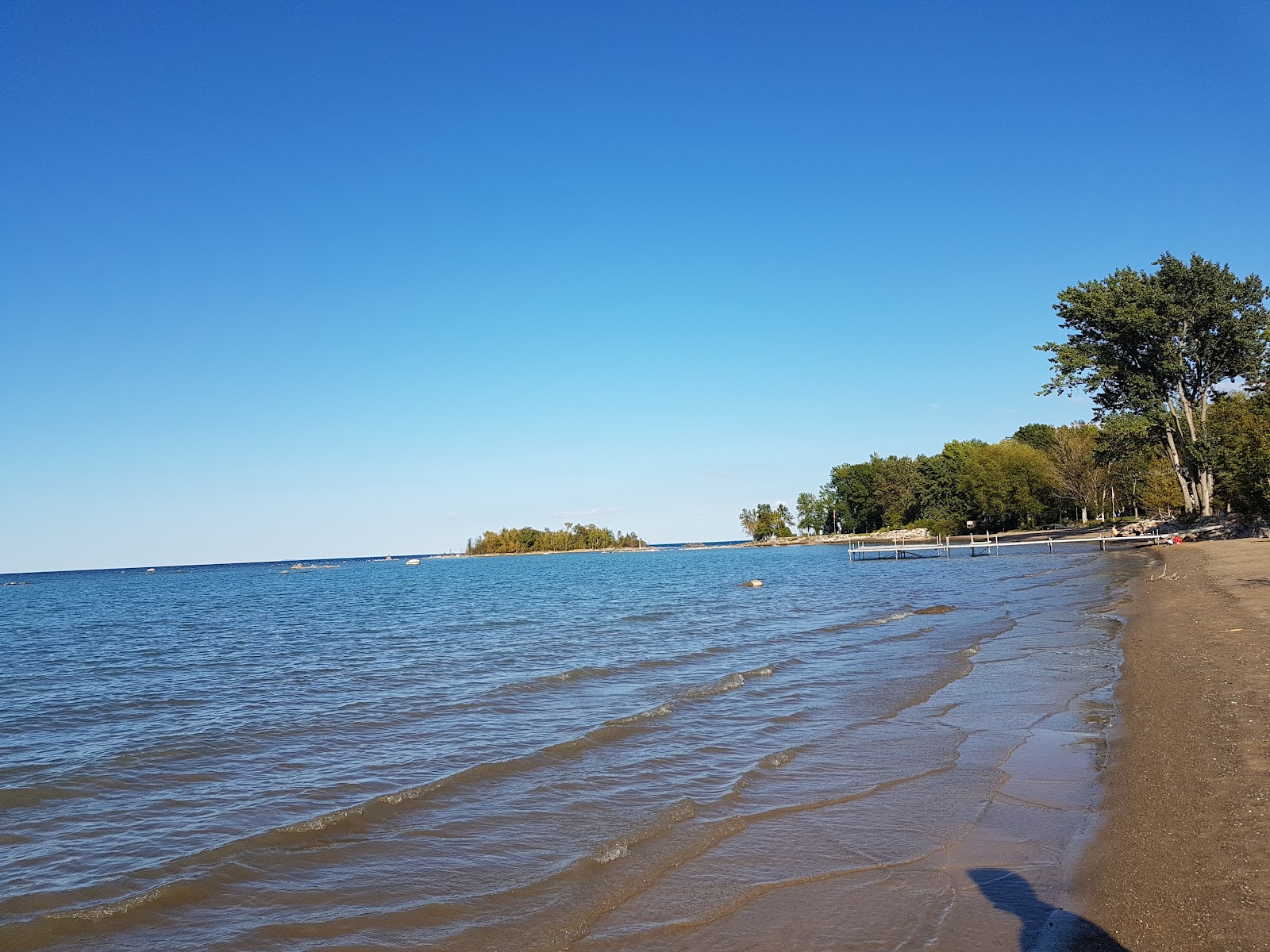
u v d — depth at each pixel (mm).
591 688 17406
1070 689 14953
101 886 7562
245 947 6305
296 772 11430
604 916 6664
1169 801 8336
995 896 6660
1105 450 60188
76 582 155250
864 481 153250
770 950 5988
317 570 186875
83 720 15969
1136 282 56531
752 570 83562
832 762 11086
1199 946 5387
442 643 27906
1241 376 56906
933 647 21781
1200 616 21219
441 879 7500
